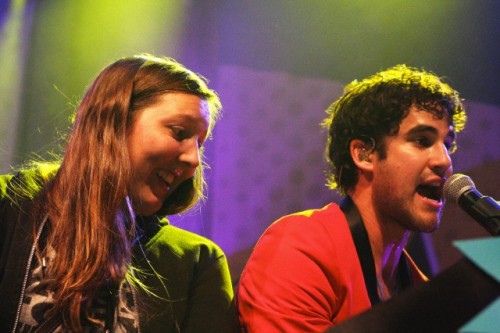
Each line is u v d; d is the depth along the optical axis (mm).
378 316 610
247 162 3910
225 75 3855
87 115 1264
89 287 1130
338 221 1301
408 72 1381
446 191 1109
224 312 1345
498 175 3771
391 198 1292
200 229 3645
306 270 1207
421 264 3479
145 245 1320
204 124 1285
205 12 3799
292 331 1143
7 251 1177
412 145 1287
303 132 3926
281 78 3906
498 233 993
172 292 1316
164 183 1272
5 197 1231
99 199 1190
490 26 3605
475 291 582
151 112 1245
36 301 1128
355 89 1400
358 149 1348
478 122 3744
